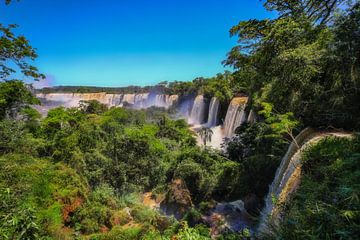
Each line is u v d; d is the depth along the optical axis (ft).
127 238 42.01
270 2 51.21
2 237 16.53
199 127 139.95
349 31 29.78
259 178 48.37
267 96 45.96
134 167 72.02
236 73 69.10
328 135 31.22
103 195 57.88
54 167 57.98
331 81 33.24
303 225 13.62
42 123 101.60
